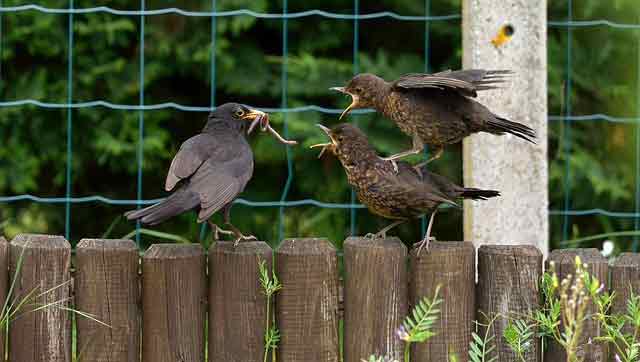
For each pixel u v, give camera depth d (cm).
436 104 936
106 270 870
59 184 1580
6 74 1553
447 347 881
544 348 897
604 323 834
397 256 873
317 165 1552
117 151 1538
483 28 1005
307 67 1534
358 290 878
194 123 1619
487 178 1015
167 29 1570
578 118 1245
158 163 1577
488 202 1018
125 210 1606
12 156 1557
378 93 956
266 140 1535
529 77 1007
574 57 1530
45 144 1564
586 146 1544
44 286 870
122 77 1572
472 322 887
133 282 875
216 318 879
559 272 884
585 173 1505
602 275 880
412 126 947
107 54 1568
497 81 922
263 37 1602
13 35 1523
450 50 1594
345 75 1542
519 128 935
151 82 1592
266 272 859
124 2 1555
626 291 881
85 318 873
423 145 954
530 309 880
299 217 1566
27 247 869
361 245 877
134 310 877
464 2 1021
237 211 1570
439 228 1562
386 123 1520
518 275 880
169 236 1108
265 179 1578
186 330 876
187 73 1575
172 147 1600
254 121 927
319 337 880
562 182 1517
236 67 1577
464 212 1034
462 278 880
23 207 1583
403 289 877
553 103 1522
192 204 838
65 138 1569
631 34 1518
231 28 1539
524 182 1014
